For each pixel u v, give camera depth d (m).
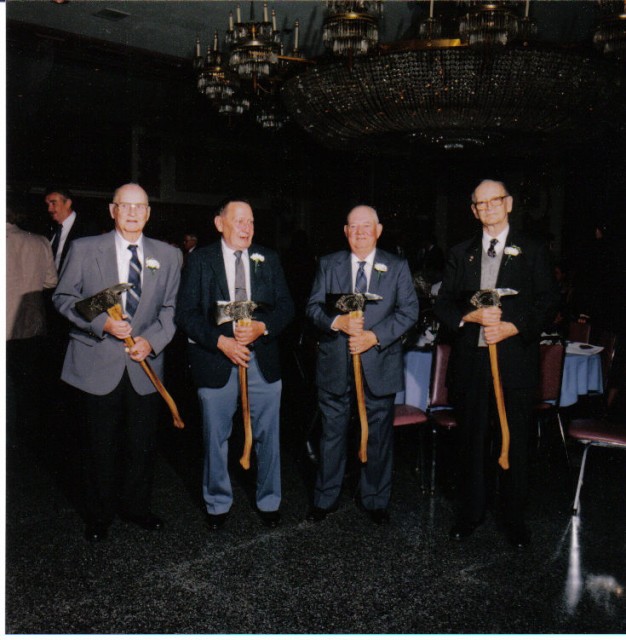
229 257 2.98
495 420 3.02
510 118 4.04
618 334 4.04
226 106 5.53
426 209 11.26
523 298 2.84
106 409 2.84
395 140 4.61
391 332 2.98
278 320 2.97
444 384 3.56
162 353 3.00
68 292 2.81
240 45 3.92
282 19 5.08
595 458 4.21
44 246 4.18
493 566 2.73
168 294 2.98
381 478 3.13
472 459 2.92
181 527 3.09
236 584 2.57
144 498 3.01
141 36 5.64
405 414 3.52
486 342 2.78
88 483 2.92
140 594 2.50
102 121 9.32
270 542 2.94
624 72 3.77
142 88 7.24
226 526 3.10
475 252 2.95
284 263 6.77
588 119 4.07
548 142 4.62
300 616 2.35
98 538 2.93
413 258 8.23
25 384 4.32
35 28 5.38
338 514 3.25
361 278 3.06
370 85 3.87
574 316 5.43
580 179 9.45
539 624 2.30
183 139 10.65
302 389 5.80
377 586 2.56
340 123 4.30
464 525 2.98
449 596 2.49
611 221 8.77
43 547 2.88
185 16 5.15
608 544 2.94
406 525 3.12
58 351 4.95
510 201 2.91
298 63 4.04
